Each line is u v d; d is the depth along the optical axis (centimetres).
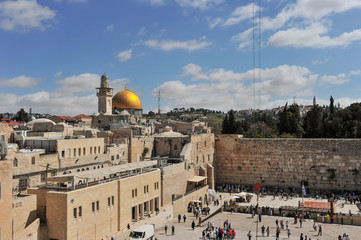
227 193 9588
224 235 5662
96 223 4878
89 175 4956
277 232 5603
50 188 4797
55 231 4378
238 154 10294
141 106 14012
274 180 9850
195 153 9175
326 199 8619
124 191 5550
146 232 4959
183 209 7412
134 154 8531
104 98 13150
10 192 4003
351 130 10556
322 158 9369
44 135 7331
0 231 3850
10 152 4941
